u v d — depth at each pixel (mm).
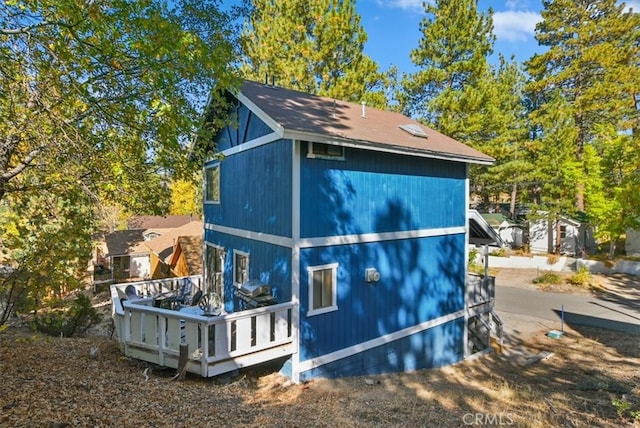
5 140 6070
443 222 10766
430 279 10414
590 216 22719
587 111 25719
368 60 20812
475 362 11008
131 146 6484
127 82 5887
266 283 8602
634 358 10688
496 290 19375
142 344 7070
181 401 5551
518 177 25484
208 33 8352
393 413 6105
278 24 19375
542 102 32500
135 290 10180
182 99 6031
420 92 24812
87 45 5000
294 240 7547
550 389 8430
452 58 23391
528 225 29594
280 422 5215
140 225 29844
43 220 8805
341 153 8305
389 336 9336
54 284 9109
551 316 15188
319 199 7926
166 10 7160
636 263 21266
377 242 9031
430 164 10312
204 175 12898
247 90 9781
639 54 25453
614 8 26000
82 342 8633
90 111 5758
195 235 19203
